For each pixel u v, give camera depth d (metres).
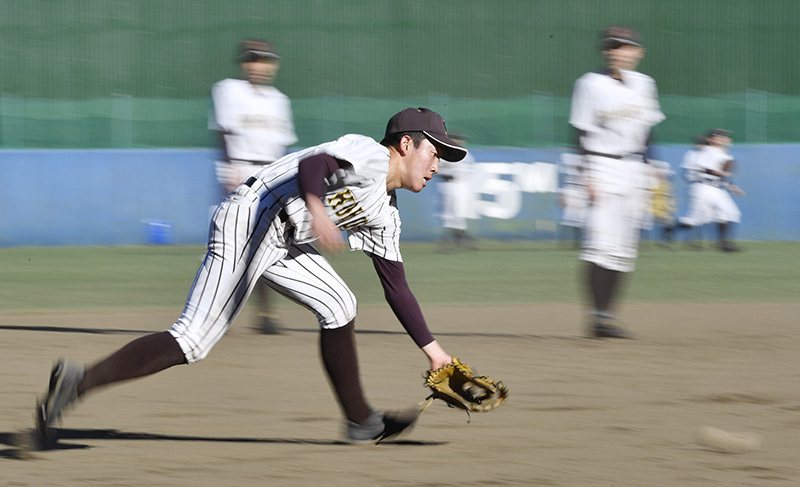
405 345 27.02
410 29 85.19
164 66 84.00
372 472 14.29
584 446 15.96
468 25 85.25
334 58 84.81
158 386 21.02
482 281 45.62
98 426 17.30
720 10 87.06
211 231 14.84
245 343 27.41
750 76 87.06
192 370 22.95
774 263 55.16
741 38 87.25
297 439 16.45
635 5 86.44
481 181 70.94
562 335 29.16
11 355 25.05
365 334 29.20
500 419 18.05
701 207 66.44
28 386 20.73
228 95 30.34
